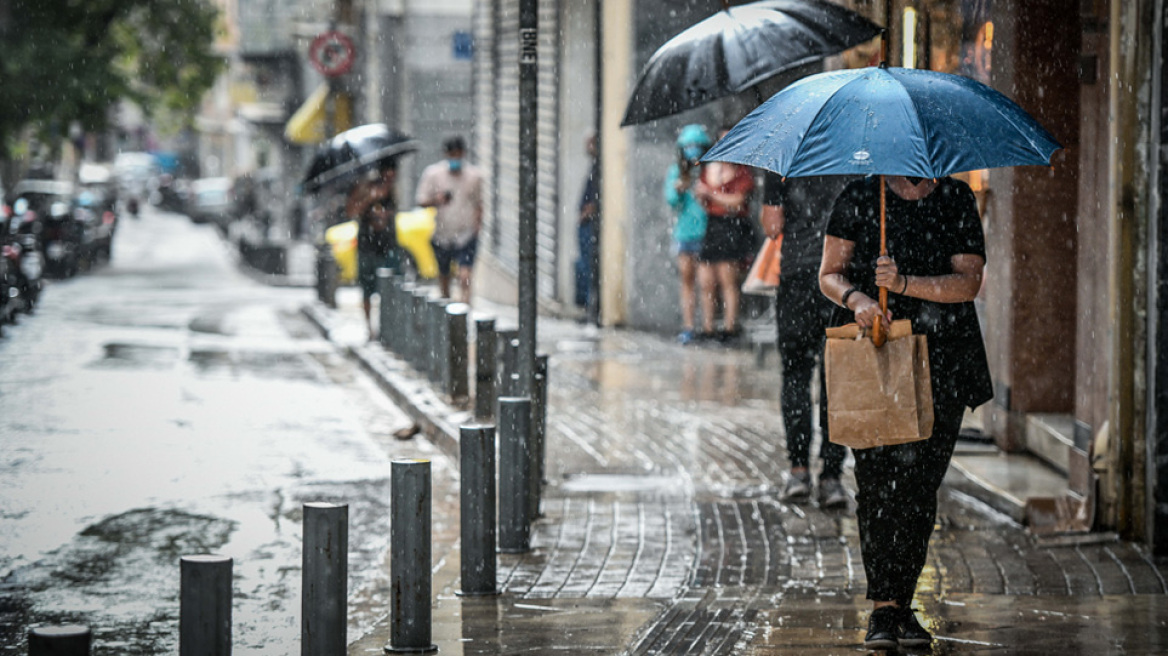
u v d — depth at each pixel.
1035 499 16.56
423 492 12.08
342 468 21.00
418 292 29.25
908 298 11.85
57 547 16.42
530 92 17.06
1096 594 13.63
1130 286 15.18
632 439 21.89
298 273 64.62
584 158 41.09
